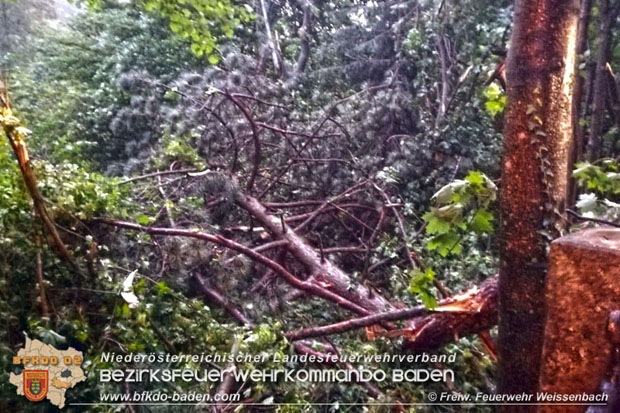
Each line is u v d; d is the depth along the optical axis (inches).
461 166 199.3
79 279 112.6
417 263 159.0
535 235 81.6
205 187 160.2
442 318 107.8
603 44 163.2
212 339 112.5
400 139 222.2
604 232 69.5
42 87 346.3
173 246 134.2
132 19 329.4
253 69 252.8
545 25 79.4
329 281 140.3
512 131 82.6
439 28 230.1
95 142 267.3
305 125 222.1
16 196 110.3
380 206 185.9
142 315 104.7
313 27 320.2
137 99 241.1
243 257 145.9
